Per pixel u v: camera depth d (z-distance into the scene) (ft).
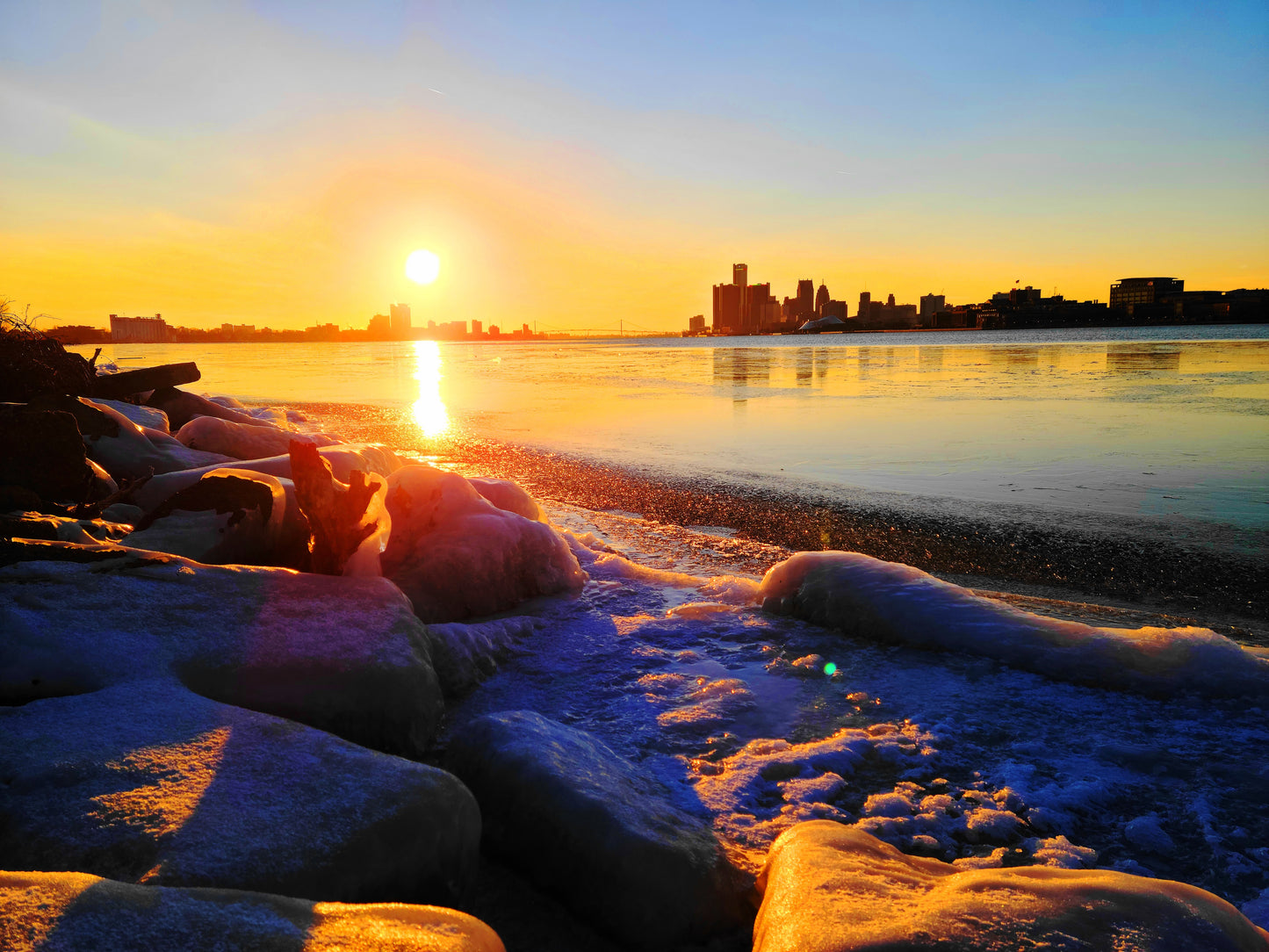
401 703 9.53
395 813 6.44
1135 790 8.96
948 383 80.43
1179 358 119.55
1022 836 8.11
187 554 13.20
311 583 11.40
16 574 9.94
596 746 9.26
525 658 13.12
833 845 6.97
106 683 8.39
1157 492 27.14
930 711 11.02
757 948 5.93
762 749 9.89
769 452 37.68
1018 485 28.84
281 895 5.38
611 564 18.53
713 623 14.89
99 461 20.63
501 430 48.08
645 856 6.76
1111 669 11.87
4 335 25.85
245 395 79.41
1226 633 14.42
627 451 38.70
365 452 21.53
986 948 5.04
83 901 4.53
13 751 6.87
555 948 6.54
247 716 7.84
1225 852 7.75
